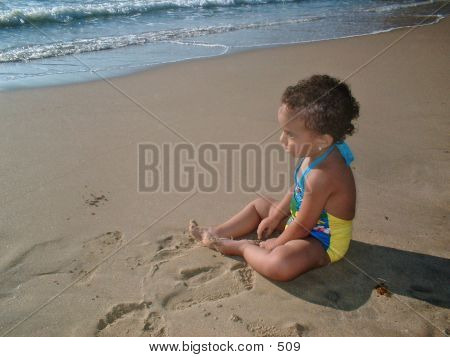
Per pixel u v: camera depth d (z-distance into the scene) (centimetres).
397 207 291
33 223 268
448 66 550
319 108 227
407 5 891
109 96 444
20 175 313
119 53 556
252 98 451
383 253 254
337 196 236
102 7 721
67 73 490
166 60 539
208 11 792
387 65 547
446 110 428
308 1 913
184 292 225
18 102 420
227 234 266
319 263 240
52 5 704
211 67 525
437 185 313
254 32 674
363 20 766
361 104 436
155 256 248
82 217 277
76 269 236
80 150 350
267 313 214
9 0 707
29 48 553
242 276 238
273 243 247
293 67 536
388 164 337
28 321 204
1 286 222
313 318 212
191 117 408
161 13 756
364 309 217
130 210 287
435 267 244
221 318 210
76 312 210
